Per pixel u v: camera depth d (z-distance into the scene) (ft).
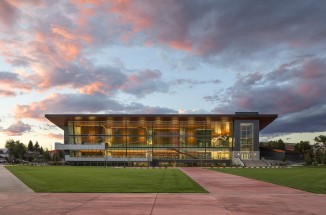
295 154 498.69
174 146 429.38
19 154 588.09
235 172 195.93
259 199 61.93
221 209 50.26
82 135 432.66
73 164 412.77
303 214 46.34
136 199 60.95
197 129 431.43
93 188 81.30
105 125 433.48
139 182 102.78
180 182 103.76
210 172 196.85
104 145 419.74
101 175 145.38
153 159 419.13
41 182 100.37
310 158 403.13
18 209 49.47
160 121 433.48
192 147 427.74
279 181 112.37
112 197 63.77
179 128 432.25
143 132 433.07
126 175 147.95
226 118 415.23
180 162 419.54
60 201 57.98
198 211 48.47
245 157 415.64
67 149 419.74
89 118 418.51
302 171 207.41
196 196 66.08
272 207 52.34
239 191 77.87
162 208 50.93
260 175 155.84
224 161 420.36
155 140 431.84
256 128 417.49
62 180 110.11
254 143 416.05
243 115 407.03
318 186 90.27
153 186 88.07
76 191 74.13
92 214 45.62
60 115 408.05
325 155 430.20
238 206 53.26
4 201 57.88
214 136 428.56
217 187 90.02
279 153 472.44
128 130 433.48
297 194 71.10
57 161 456.04
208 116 406.82
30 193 70.64
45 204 54.44
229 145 425.69
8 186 86.38
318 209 50.55
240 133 419.33
